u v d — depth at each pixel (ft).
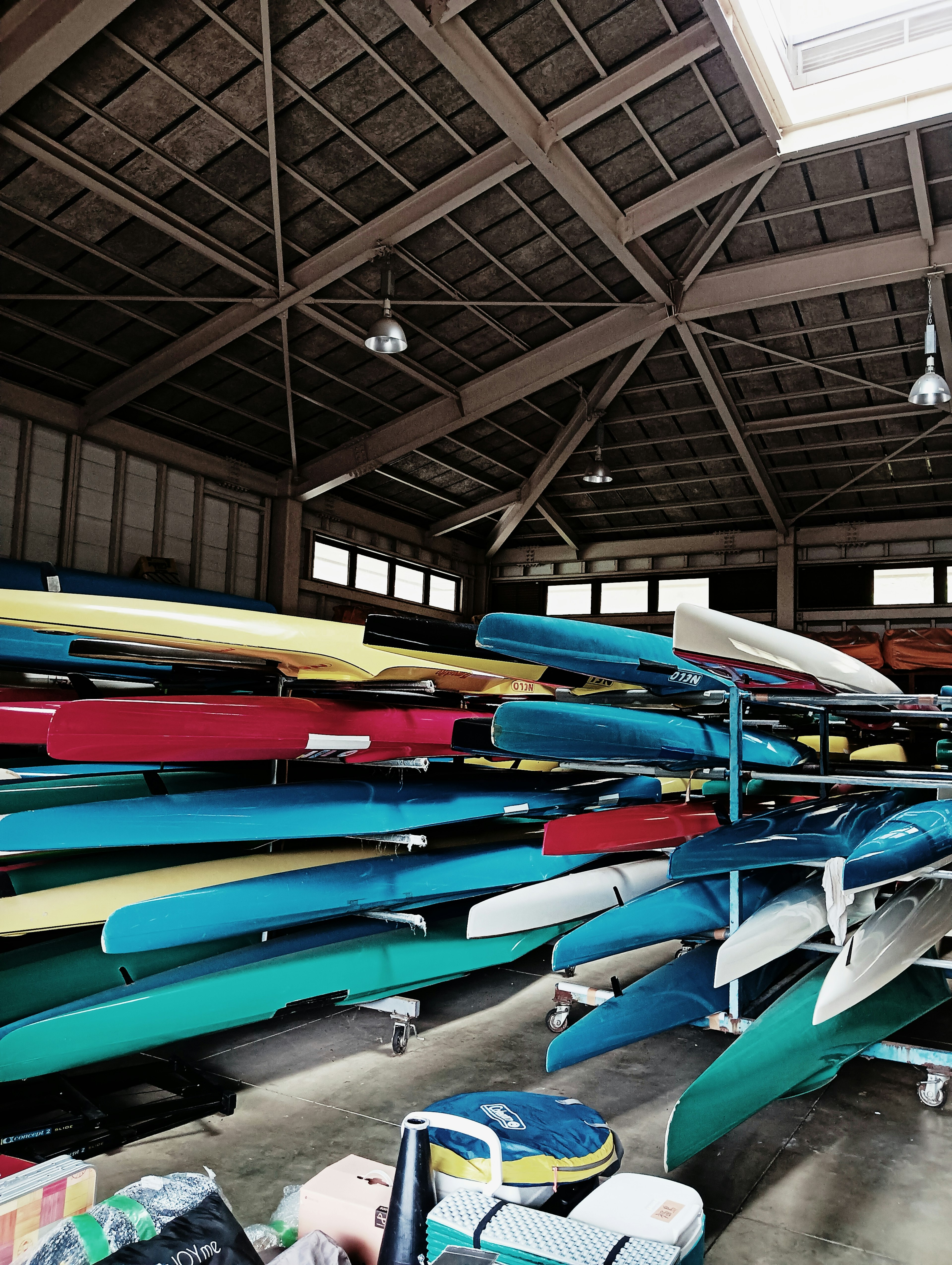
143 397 28.99
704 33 19.57
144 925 8.23
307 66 18.90
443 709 11.71
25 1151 6.68
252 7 17.29
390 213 23.08
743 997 9.36
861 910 9.90
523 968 13.32
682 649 9.01
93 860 10.20
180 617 9.52
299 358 28.63
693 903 10.19
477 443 36.45
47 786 11.03
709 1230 6.27
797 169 23.39
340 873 10.06
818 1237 6.22
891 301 27.45
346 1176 5.53
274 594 35.17
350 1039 10.09
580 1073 9.18
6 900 8.43
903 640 33.91
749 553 42.19
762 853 9.05
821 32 20.94
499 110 19.89
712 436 35.88
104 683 11.85
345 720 10.31
